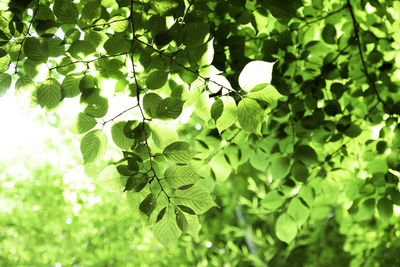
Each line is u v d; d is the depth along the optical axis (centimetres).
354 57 169
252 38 163
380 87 169
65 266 404
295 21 166
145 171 129
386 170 163
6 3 136
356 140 173
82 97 130
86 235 413
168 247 128
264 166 169
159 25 130
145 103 130
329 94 176
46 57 131
